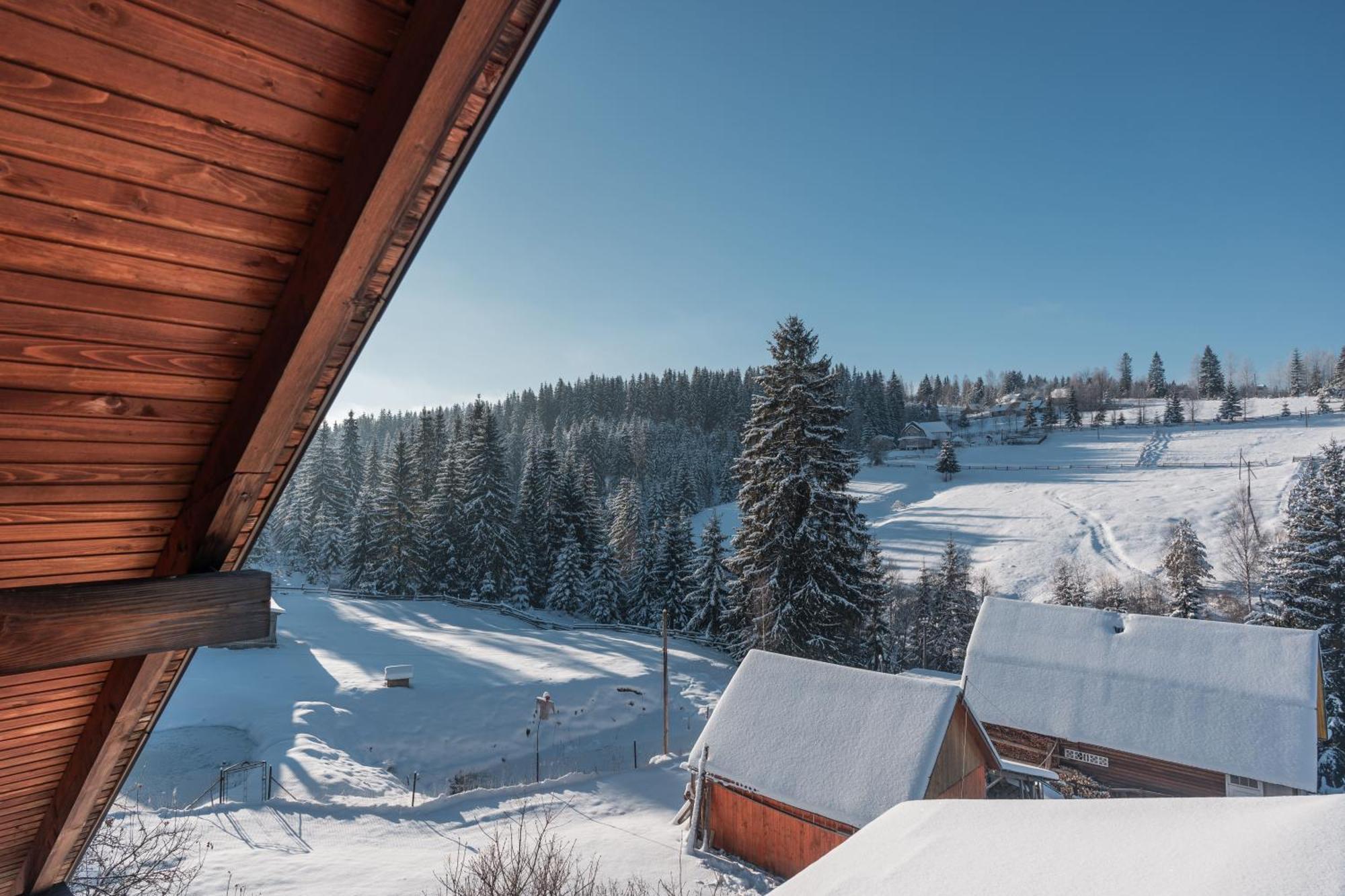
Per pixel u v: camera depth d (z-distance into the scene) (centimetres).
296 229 208
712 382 13050
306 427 263
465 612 3856
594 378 13662
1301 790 1622
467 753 2142
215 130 183
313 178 200
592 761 2191
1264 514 5088
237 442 233
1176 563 4025
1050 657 2105
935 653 3909
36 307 190
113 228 186
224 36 170
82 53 162
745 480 2494
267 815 1416
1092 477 7512
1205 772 1748
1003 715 2020
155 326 208
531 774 2073
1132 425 10662
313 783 1645
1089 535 5544
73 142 171
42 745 349
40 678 302
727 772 1420
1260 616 2777
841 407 2347
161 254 196
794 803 1313
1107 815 342
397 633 3238
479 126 201
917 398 17288
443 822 1507
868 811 1239
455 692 2450
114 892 858
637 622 4191
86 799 382
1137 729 1848
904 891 324
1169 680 1925
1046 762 1936
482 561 4153
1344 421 8456
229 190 192
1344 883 189
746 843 1390
